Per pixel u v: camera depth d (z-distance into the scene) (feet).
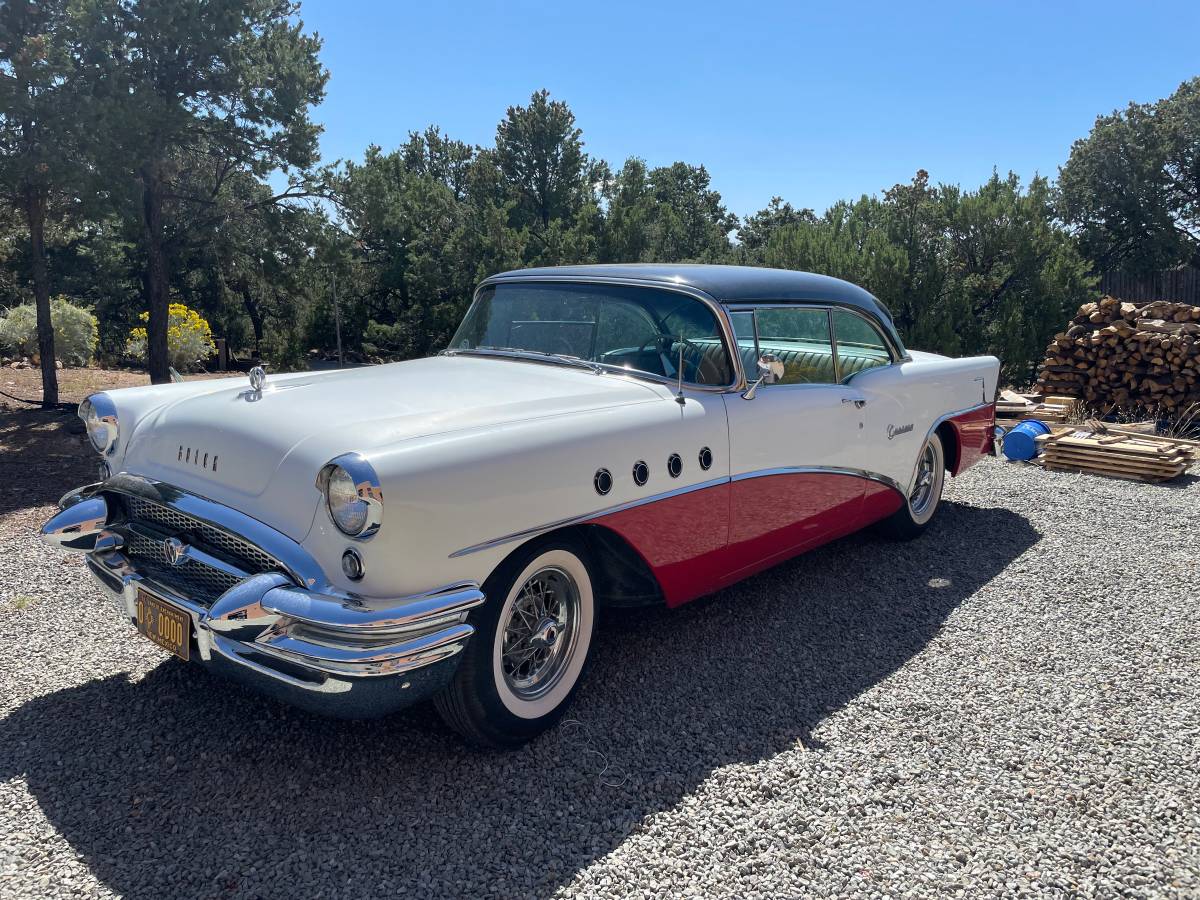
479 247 79.36
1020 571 16.58
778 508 13.60
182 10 40.93
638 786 9.44
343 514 8.25
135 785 9.29
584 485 10.18
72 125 32.96
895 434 16.57
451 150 134.51
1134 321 35.83
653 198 92.22
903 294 51.06
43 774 9.44
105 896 7.63
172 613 9.39
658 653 12.80
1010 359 47.16
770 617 14.25
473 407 10.32
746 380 12.96
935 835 8.68
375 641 8.16
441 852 8.29
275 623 8.42
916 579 16.16
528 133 96.37
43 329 40.75
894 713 11.10
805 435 13.97
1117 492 22.77
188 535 9.84
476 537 9.00
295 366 75.25
